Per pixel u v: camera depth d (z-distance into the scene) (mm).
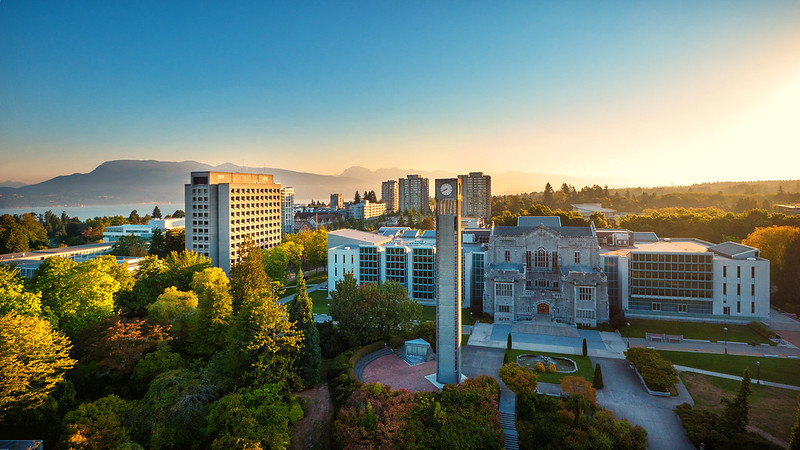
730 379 76250
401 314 89438
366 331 87688
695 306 108938
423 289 129250
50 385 55188
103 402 55062
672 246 123125
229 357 67750
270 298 72000
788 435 58656
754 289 104250
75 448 48562
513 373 67688
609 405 67938
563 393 70188
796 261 119938
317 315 116938
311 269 190875
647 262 109875
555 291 112000
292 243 171500
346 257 134500
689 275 107500
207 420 56625
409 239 153125
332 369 74875
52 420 55375
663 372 71625
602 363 83750
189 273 111062
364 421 58469
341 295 90875
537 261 116875
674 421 63312
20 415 53594
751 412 64812
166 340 74500
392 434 56375
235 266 98375
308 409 65875
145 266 111312
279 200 198875
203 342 77062
